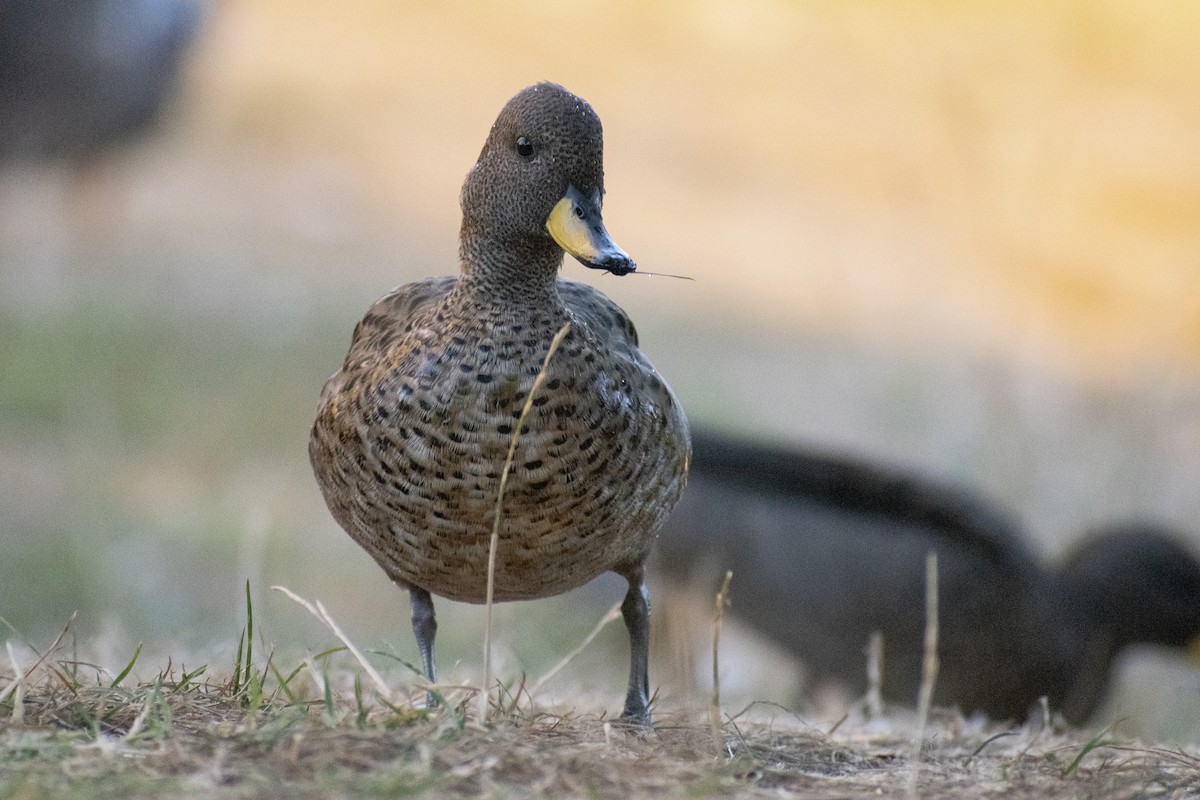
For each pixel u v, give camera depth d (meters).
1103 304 17.36
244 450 14.36
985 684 9.95
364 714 5.41
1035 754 6.14
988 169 19.11
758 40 26.38
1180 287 17.28
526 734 5.58
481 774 4.99
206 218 20.30
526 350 5.66
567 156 5.68
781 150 22.91
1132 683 11.48
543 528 5.77
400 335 6.01
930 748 6.37
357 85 25.69
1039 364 15.73
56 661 6.41
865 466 10.17
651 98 25.17
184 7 18.77
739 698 9.98
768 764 5.74
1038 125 19.53
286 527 12.87
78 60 17.67
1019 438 13.31
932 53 21.53
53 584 11.23
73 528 11.95
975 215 19.19
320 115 24.27
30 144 18.09
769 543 10.15
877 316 17.94
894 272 19.19
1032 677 9.96
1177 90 21.45
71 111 17.97
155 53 18.39
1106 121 20.94
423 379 5.68
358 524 5.99
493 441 5.63
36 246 19.20
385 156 22.91
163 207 20.50
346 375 6.08
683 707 6.47
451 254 19.88
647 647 6.47
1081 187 19.53
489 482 5.66
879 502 10.06
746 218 21.02
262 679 5.79
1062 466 13.01
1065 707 10.12
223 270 18.59
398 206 21.33
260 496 13.41
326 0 29.81
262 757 5.02
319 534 12.97
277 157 22.55
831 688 10.27
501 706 5.91
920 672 9.97
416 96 25.34
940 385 15.23
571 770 5.11
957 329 17.34
